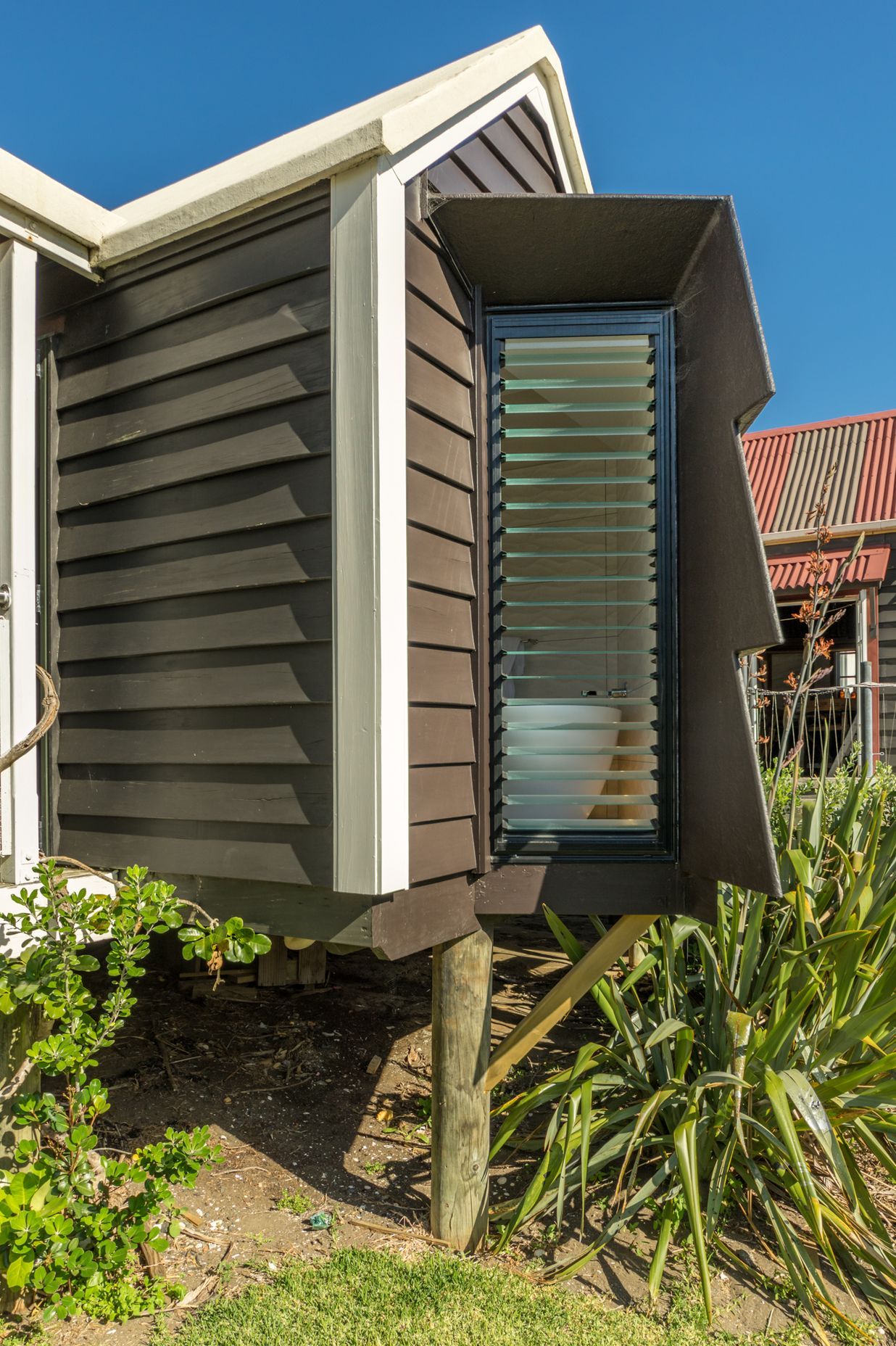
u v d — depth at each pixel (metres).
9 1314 2.33
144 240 2.69
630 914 2.79
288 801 2.40
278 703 2.42
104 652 2.83
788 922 3.21
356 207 2.29
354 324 2.29
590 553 2.78
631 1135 2.74
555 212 2.51
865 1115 2.78
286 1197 2.92
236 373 2.54
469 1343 2.23
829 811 4.28
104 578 2.85
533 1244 2.72
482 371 2.79
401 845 2.30
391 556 2.28
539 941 5.64
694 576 2.69
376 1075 3.87
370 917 2.30
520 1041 2.83
